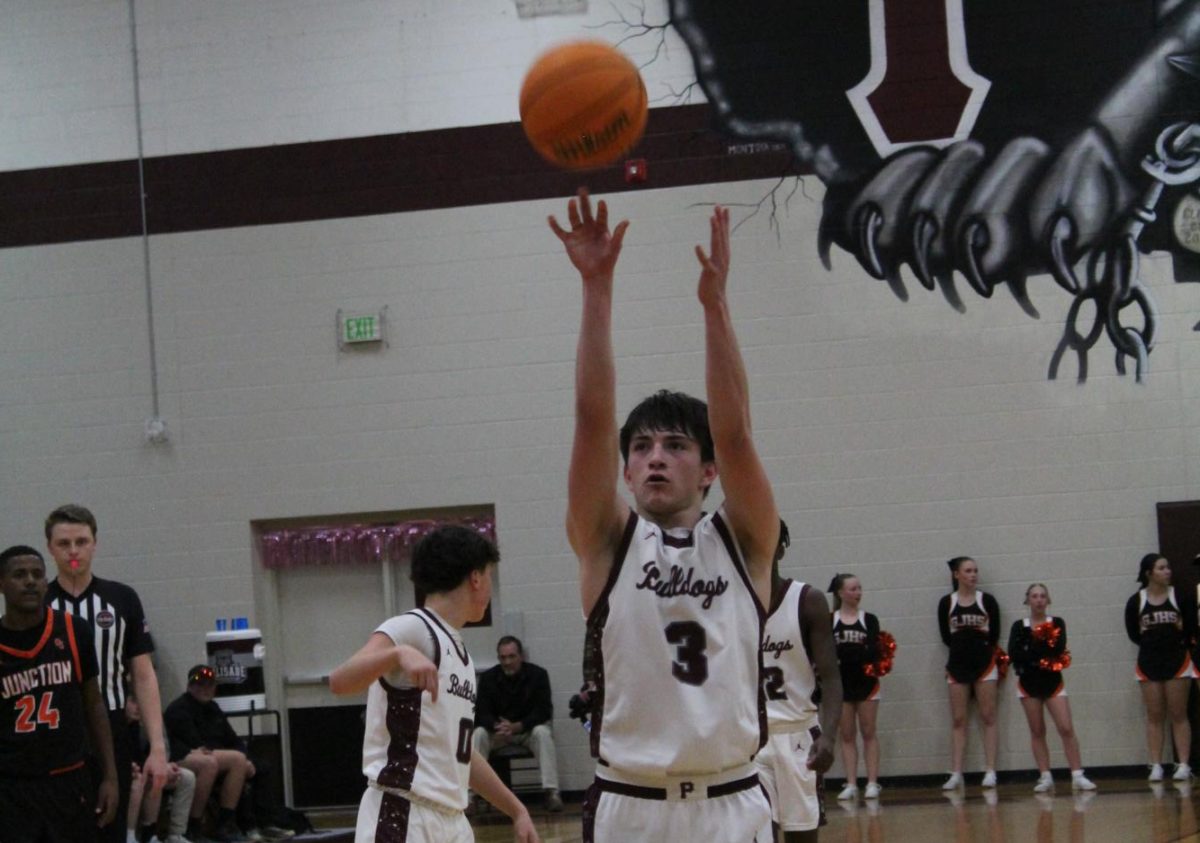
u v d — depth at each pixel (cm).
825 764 566
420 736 449
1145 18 1312
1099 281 1302
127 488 1370
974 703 1273
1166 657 1231
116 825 624
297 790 1354
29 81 1406
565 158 336
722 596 300
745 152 1334
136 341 1380
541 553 1327
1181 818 933
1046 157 1314
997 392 1303
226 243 1377
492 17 1365
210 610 1353
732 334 296
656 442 310
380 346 1356
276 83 1383
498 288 1348
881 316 1316
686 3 1345
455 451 1341
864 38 1330
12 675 571
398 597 1360
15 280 1395
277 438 1361
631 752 297
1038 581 1285
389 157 1367
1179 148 1302
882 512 1303
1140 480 1284
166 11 1397
